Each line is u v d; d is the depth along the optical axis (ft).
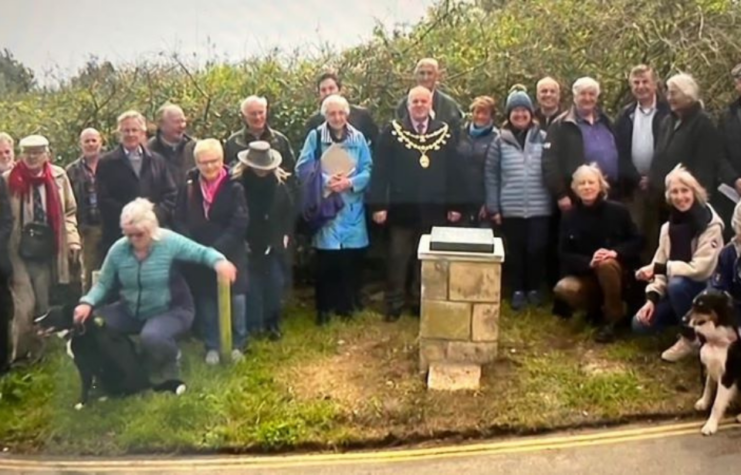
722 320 11.05
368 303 15.25
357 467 10.50
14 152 14.35
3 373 12.80
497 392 12.15
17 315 13.07
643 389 12.21
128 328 12.34
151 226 12.32
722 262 12.07
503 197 14.97
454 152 14.85
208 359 13.05
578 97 14.70
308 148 14.82
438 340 12.82
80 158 14.51
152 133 14.78
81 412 11.82
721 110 15.52
